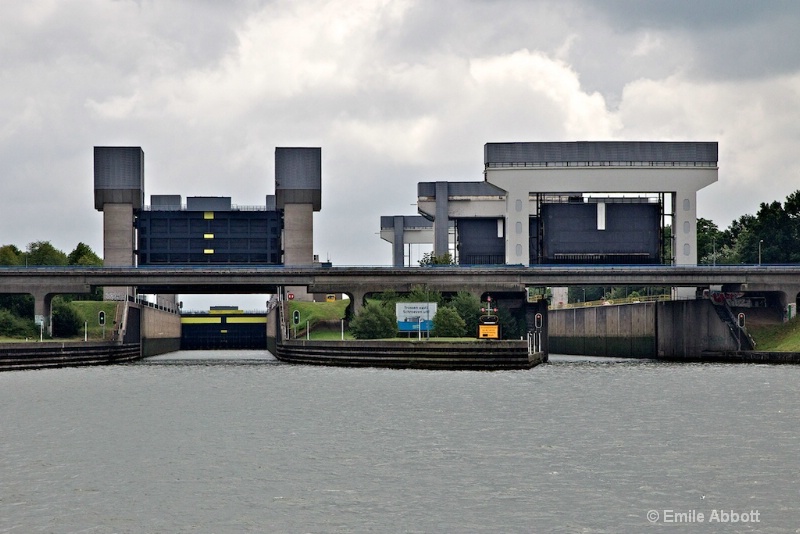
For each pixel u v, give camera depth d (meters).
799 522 57.81
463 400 109.12
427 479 67.50
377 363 165.88
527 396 113.38
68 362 180.50
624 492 63.94
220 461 73.62
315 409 102.38
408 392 118.12
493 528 56.69
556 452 76.44
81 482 66.88
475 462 72.75
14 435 85.12
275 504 61.50
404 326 175.62
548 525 57.16
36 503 61.59
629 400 109.31
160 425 91.25
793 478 67.44
